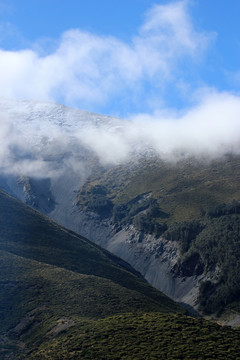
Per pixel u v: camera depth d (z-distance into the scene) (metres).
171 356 70.44
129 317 92.12
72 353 75.19
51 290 111.06
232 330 86.50
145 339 78.12
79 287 114.50
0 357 83.88
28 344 89.56
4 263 123.00
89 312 100.62
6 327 97.00
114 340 78.25
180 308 146.88
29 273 119.88
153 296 148.38
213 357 70.75
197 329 83.81
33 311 101.56
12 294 108.88
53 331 90.94
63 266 141.88
